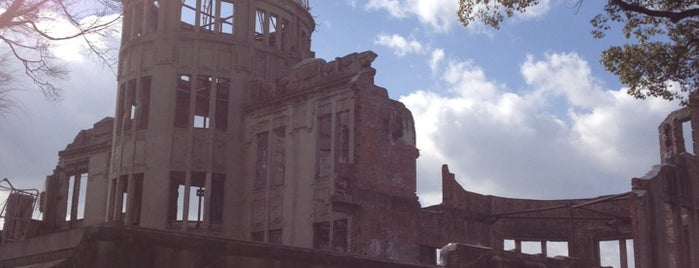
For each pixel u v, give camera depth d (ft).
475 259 79.56
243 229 118.52
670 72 59.67
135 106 125.18
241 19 127.34
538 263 86.89
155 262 51.93
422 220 110.83
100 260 49.62
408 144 110.32
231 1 127.95
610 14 58.13
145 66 124.67
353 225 99.30
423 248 112.37
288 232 110.32
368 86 106.11
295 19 134.72
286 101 116.67
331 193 103.55
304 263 60.85
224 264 55.52
